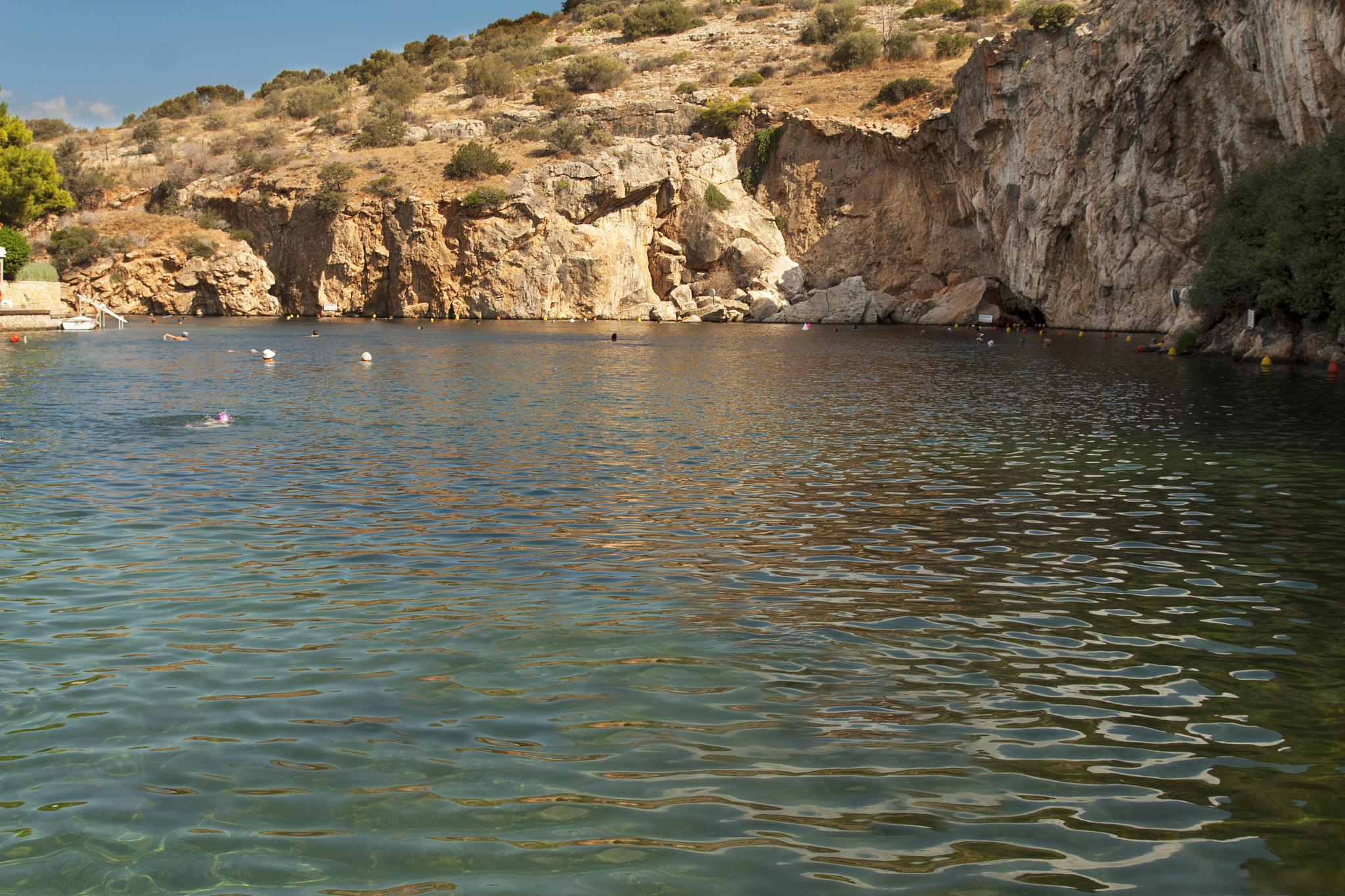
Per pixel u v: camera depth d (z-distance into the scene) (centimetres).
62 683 888
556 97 10669
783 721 811
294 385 3447
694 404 2980
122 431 2380
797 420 2631
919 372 4053
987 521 1515
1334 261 4072
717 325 8100
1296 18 4400
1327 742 777
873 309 8394
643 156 9075
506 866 605
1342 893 579
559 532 1441
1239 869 604
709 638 1005
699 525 1487
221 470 1906
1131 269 6556
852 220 8975
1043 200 7212
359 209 9269
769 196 9362
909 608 1103
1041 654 965
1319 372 3869
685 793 692
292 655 955
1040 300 7375
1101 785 707
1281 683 895
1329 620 1068
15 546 1351
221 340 5978
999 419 2647
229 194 10025
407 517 1534
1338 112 4362
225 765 732
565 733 785
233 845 627
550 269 8894
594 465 1977
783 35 11900
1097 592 1166
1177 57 5972
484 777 713
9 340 5856
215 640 998
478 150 9388
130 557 1303
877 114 8950
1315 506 1619
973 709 838
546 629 1030
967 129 7925
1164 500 1667
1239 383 3525
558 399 3080
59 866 605
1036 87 7275
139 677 901
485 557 1308
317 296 9462
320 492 1708
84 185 10125
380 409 2827
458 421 2581
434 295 9131
